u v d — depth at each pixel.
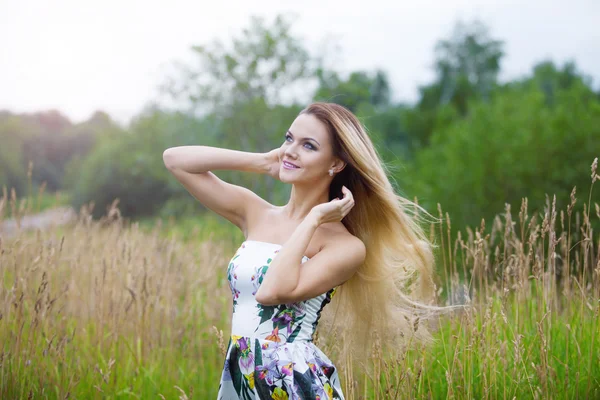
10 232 4.33
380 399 2.97
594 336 3.07
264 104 12.17
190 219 14.28
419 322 2.91
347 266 2.39
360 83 13.25
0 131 39.06
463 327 3.07
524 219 3.25
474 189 10.77
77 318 4.18
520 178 10.51
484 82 29.42
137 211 22.97
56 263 4.11
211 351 4.42
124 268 4.07
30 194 4.18
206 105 12.60
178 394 3.82
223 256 5.33
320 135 2.48
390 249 2.79
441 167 12.72
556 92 12.97
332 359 3.20
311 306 2.43
